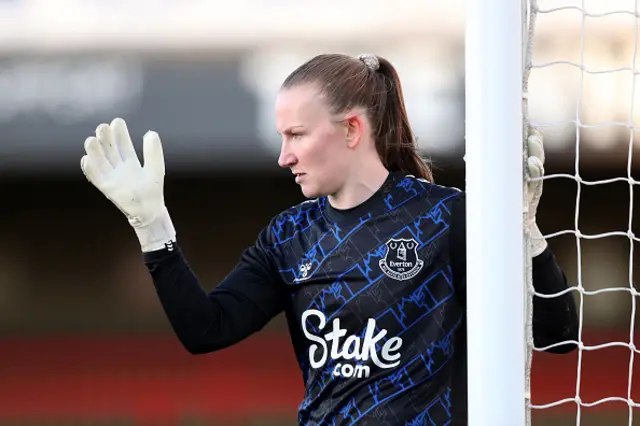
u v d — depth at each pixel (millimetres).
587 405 7422
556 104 36469
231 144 46938
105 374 41062
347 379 7434
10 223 59500
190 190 60562
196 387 38375
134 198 7363
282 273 7852
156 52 46438
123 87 46406
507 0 6852
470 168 6930
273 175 60625
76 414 34312
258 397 36531
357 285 7500
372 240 7574
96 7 46125
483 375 6855
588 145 44000
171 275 7465
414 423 7258
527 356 7074
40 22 45656
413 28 43500
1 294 57656
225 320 7742
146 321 54875
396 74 8016
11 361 44156
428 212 7594
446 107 42812
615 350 41812
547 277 7219
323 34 45594
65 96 46344
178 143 46812
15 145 46188
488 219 6848
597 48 35500
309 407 7664
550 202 55875
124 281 58531
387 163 7957
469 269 6938
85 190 59781
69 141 46344
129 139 7484
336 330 7539
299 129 7508
